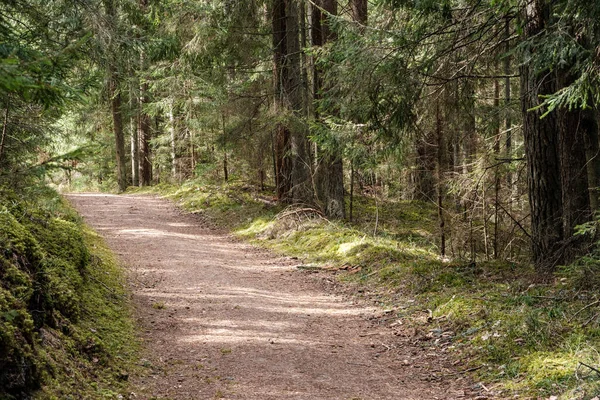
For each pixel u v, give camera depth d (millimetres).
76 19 8172
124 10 11836
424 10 8789
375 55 9141
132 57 9773
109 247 13328
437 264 10953
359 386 6137
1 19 5535
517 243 13141
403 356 7258
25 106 6676
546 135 9055
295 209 17109
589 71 6578
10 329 4281
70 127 27906
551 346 6324
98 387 5172
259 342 7504
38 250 6344
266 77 19266
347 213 19016
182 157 28609
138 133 31734
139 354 6617
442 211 14734
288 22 16766
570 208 8742
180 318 8375
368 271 11766
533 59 7730
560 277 8336
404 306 9266
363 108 9531
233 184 24172
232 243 16234
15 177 5605
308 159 17281
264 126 17062
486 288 8930
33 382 4359
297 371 6516
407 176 18516
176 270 11656
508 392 5691
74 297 6680
